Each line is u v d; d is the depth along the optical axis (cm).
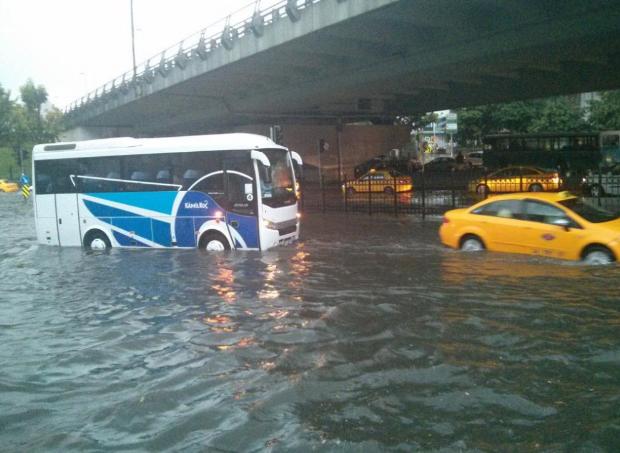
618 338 595
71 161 1488
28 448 407
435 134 8325
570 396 459
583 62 2378
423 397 465
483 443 387
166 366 569
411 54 2203
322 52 2303
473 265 1021
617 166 2892
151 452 395
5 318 784
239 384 510
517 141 3575
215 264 1151
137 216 1407
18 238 1820
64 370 570
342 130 4134
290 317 727
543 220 1076
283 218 1352
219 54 2627
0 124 5194
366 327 664
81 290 961
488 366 528
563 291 800
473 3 1753
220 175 1313
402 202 2477
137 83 3559
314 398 470
